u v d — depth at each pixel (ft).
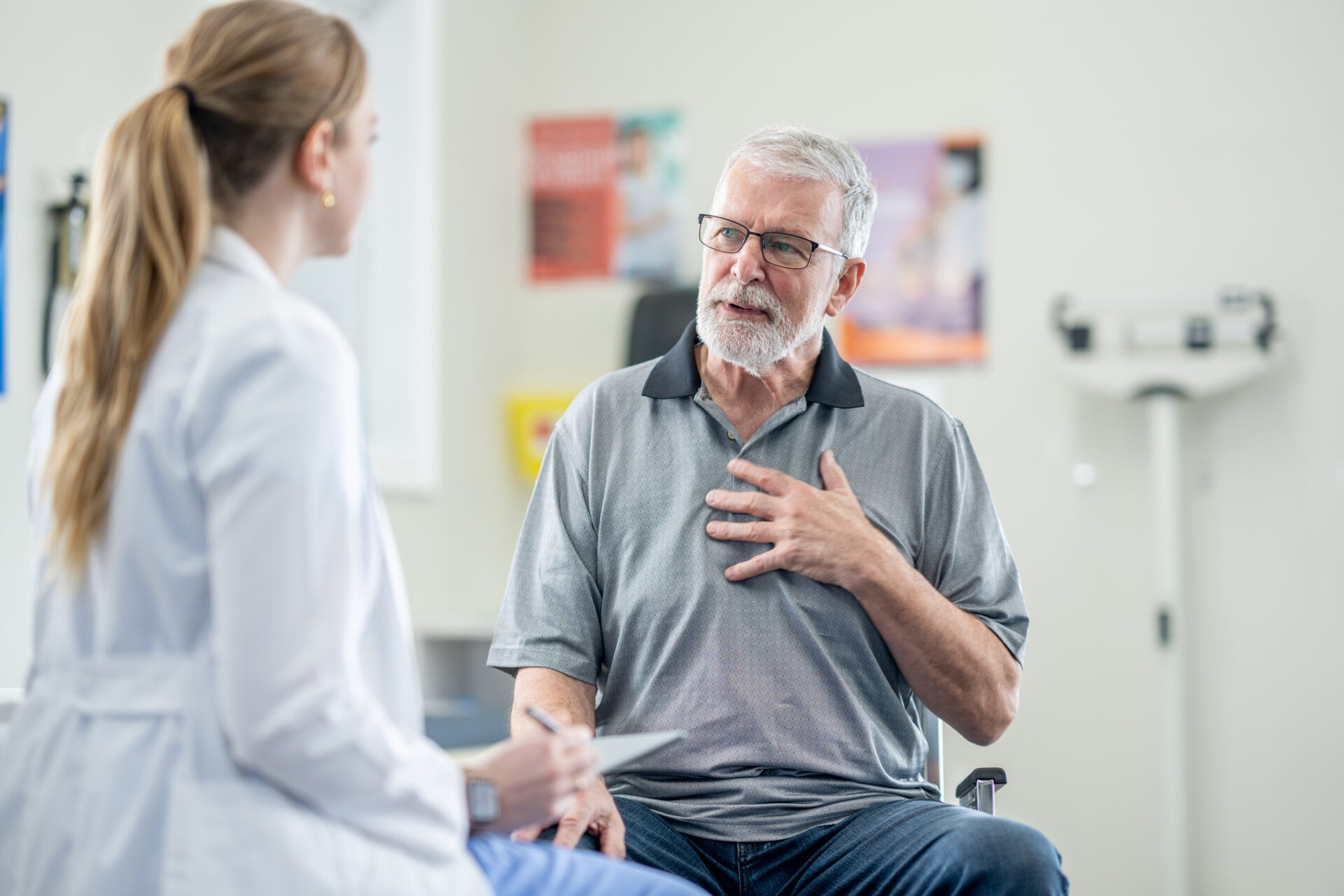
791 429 5.74
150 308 3.49
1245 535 12.37
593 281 14.17
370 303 12.82
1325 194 12.43
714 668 5.33
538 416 13.83
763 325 5.57
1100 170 12.98
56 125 8.20
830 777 5.33
